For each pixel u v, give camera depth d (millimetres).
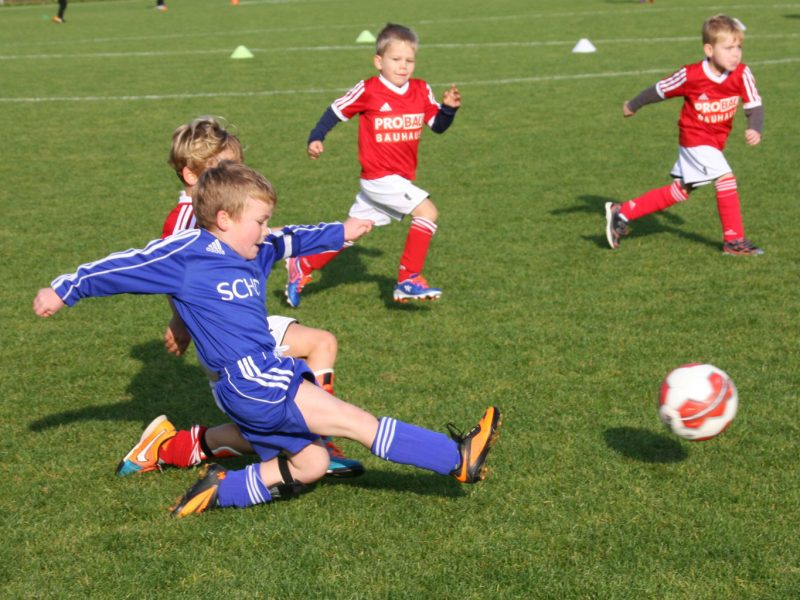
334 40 23750
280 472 4078
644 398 5242
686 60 18562
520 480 4379
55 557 3855
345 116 6777
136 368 5941
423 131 13336
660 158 11461
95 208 9852
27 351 6230
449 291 7203
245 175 3980
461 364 5801
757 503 4137
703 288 7066
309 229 4422
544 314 6641
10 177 11266
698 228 8703
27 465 4668
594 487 4305
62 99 16500
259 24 28391
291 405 3936
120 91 17172
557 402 5215
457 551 3818
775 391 5273
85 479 4516
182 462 4527
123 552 3879
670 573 3641
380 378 5621
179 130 4504
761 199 9492
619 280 7320
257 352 3959
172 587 3637
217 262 3967
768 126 12875
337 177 11047
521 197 9906
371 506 4195
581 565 3711
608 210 7879
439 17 28281
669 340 6082
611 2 31078
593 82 16688
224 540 3943
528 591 3553
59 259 8180
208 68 19641
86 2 42125
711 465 4480
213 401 5441
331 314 6855
